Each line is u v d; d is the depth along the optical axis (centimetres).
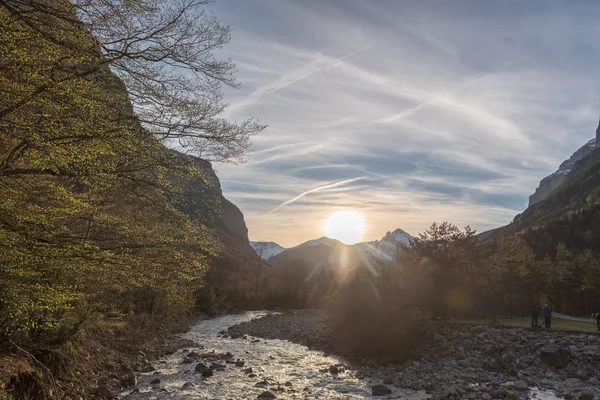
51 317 1417
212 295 6725
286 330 4288
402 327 2830
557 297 6322
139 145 912
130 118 912
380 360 2594
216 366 2284
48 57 771
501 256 5503
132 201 1210
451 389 1792
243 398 1712
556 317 4766
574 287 6294
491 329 3044
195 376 2053
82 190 1173
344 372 2308
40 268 907
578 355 2306
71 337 1605
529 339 2717
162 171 1055
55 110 785
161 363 2352
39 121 798
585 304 6178
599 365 2200
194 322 5194
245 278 10744
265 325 4819
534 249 11900
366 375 2227
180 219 1170
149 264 1121
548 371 2212
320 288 8938
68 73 805
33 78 745
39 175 897
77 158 827
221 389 1834
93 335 2086
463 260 4141
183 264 1239
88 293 1627
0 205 809
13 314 1127
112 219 1148
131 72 839
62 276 1136
